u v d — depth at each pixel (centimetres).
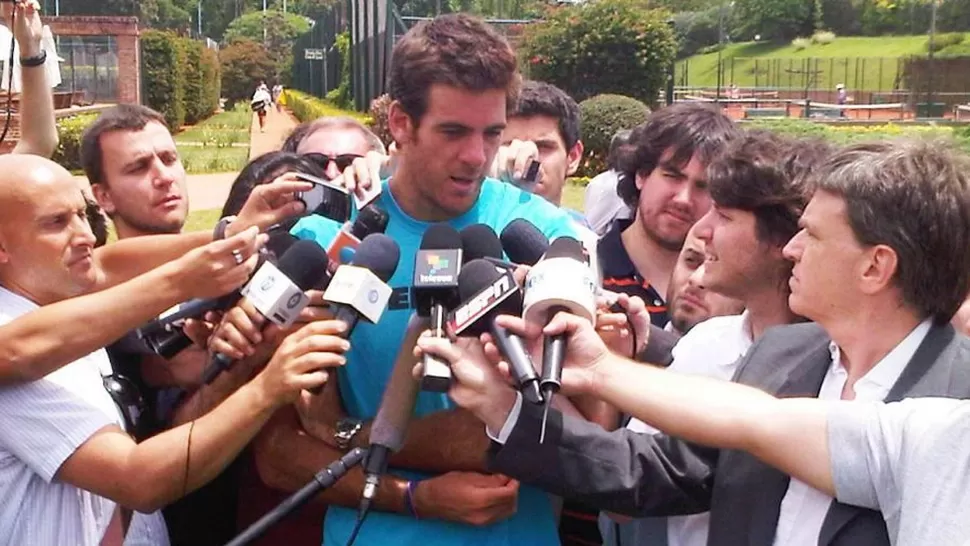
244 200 339
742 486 218
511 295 216
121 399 259
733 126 356
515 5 4750
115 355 289
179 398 291
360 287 229
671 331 319
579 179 1678
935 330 205
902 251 196
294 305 233
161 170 380
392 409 230
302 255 238
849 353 209
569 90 2373
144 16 7881
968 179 199
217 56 5672
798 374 224
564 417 231
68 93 2700
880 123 3341
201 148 2895
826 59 6400
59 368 227
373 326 256
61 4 7219
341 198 266
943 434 186
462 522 250
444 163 249
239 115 5081
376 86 2598
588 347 214
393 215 265
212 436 227
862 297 203
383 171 301
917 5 6619
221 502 323
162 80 3709
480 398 221
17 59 427
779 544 209
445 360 220
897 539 190
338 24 4325
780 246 260
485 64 242
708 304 317
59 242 245
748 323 273
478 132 246
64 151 2017
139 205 378
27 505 236
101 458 231
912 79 4978
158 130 384
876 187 198
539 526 268
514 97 255
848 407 200
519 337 214
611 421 259
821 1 7012
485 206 270
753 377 229
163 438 230
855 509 199
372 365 257
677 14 7262
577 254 223
